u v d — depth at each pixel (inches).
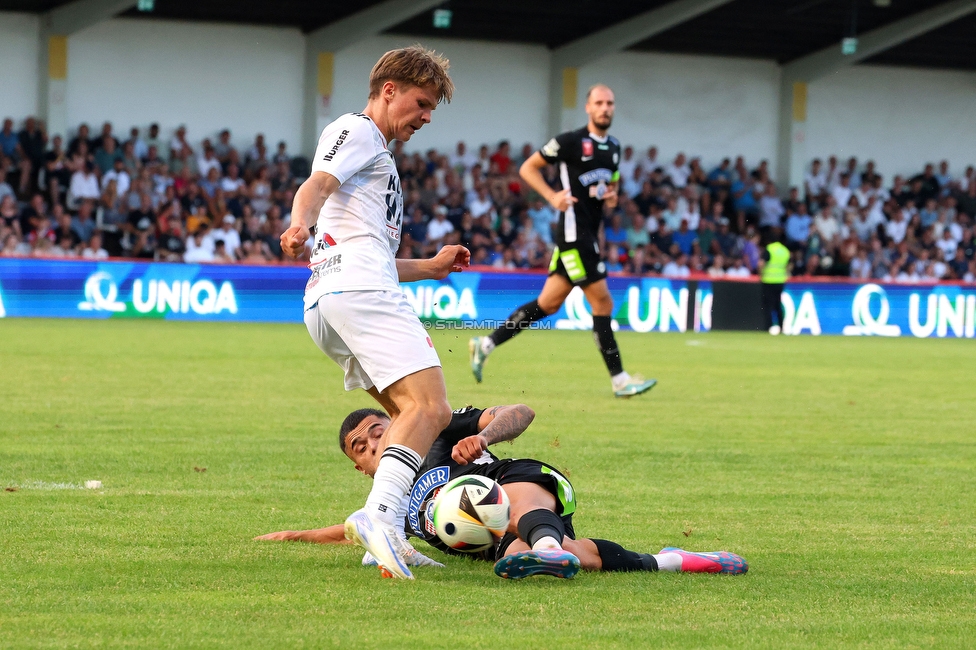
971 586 407.2
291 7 2593.5
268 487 589.0
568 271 1076.5
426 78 431.5
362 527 391.5
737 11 2819.9
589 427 868.0
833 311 2388.0
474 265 2429.9
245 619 341.4
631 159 2775.6
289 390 1047.0
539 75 2925.7
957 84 3230.8
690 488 621.6
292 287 2162.9
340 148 414.9
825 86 3129.9
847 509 569.0
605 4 2736.2
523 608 360.5
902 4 2839.6
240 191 2379.4
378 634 327.6
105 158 2361.0
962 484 651.5
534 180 1074.1
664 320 2316.7
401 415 409.4
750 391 1170.6
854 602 380.8
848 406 1052.5
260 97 2691.9
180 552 434.9
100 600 361.4
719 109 3068.4
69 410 867.4
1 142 2315.5
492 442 425.7
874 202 2947.8
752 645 326.0
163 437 749.3
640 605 368.5
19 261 1998.0
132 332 1724.9
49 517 496.7
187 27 2610.7
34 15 2477.9
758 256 2687.0
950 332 2436.0
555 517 397.7
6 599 361.1
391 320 413.7
